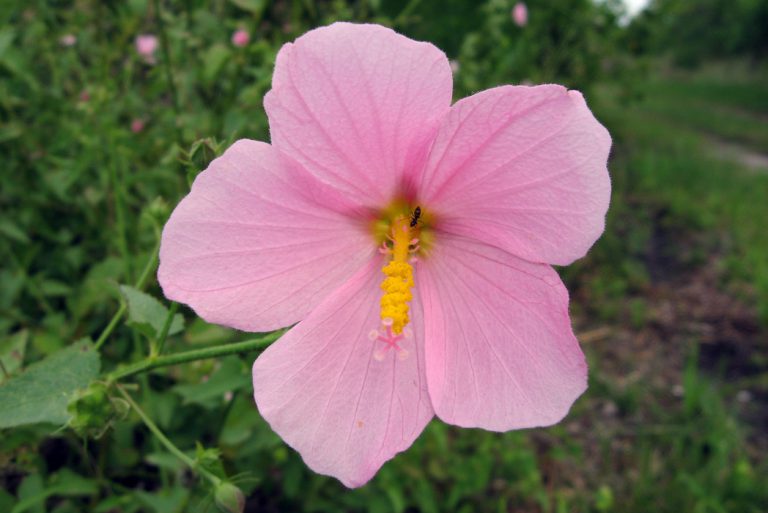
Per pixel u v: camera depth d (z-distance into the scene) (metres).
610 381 0.28
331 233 0.09
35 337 0.16
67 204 0.20
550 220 0.08
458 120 0.08
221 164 0.08
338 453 0.09
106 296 0.16
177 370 0.15
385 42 0.08
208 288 0.08
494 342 0.09
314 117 0.08
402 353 0.09
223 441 0.13
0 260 0.18
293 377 0.08
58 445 0.16
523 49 0.37
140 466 0.16
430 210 0.09
